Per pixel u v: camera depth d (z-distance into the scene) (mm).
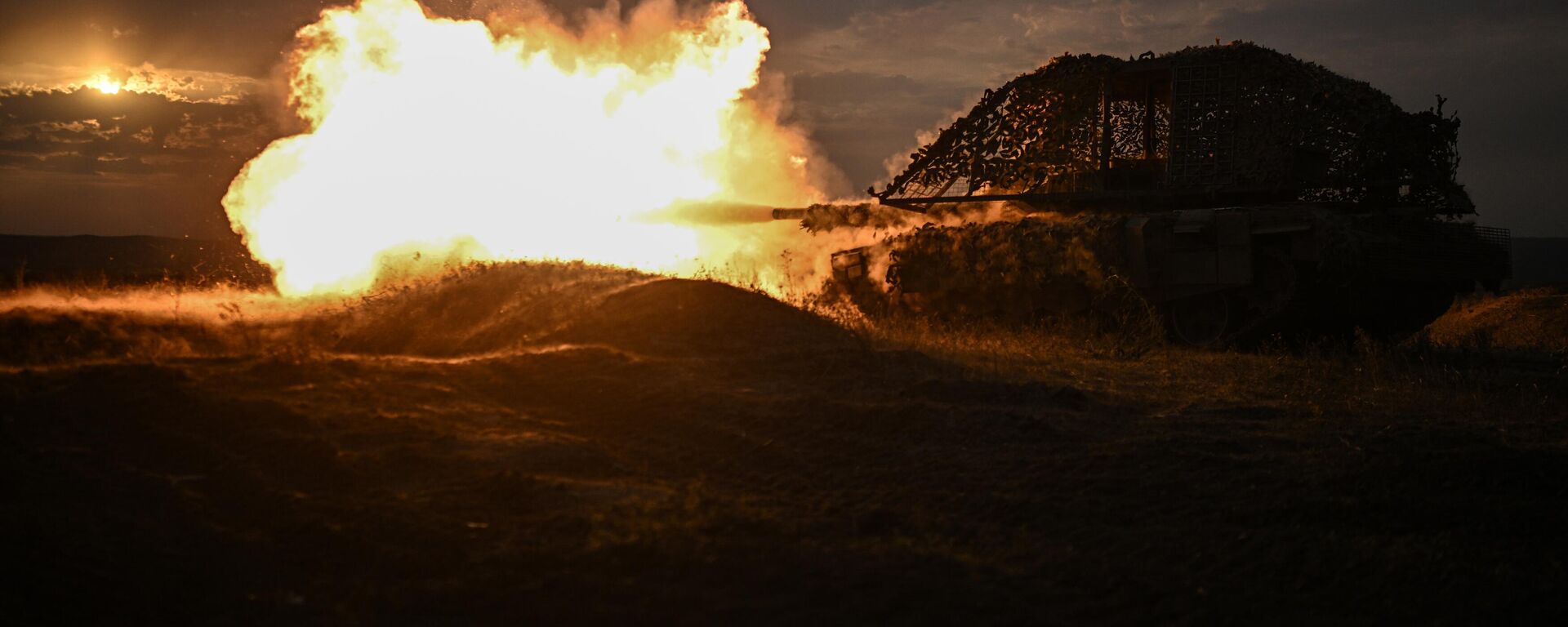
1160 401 12000
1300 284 18578
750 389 10773
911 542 7016
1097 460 9047
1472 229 19906
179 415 8453
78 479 7207
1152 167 22391
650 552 6469
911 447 9297
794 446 9242
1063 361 15125
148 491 7180
